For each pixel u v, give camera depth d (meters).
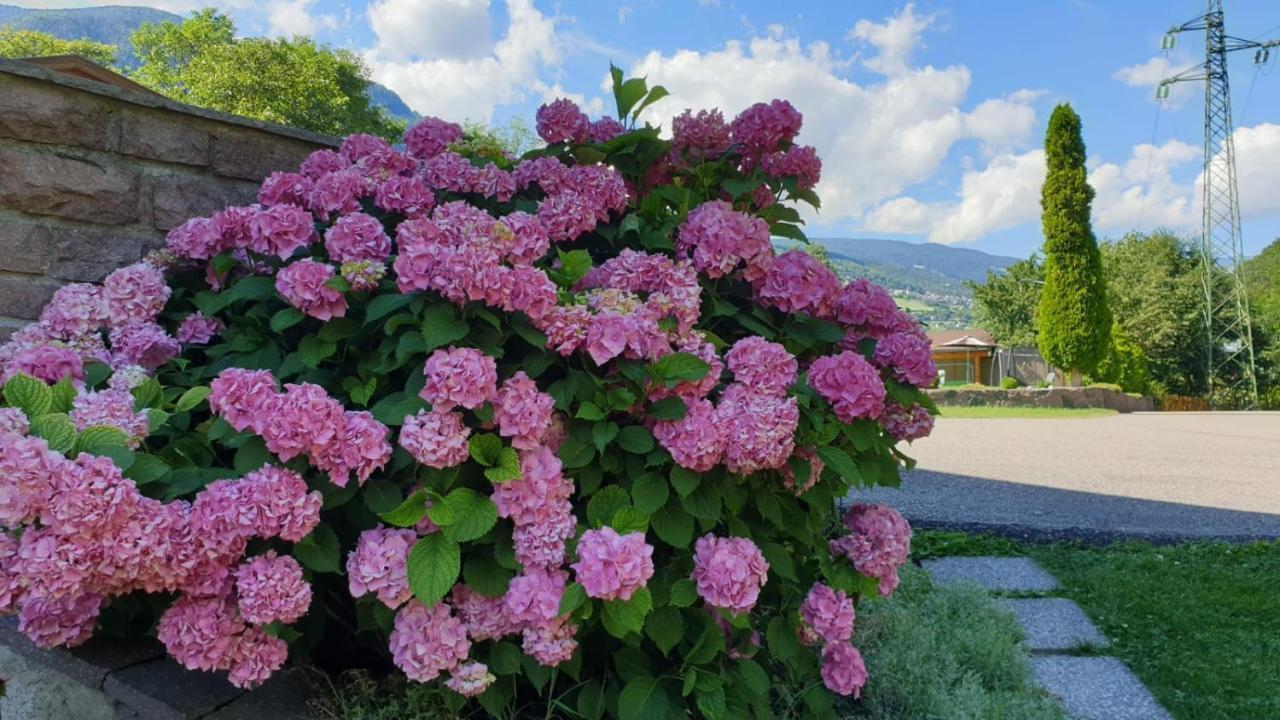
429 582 1.35
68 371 1.69
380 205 2.05
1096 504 4.59
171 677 1.55
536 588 1.41
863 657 2.17
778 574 1.78
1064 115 15.50
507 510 1.42
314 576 1.61
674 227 2.11
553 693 1.65
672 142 2.35
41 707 1.64
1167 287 23.62
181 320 2.13
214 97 21.80
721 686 1.52
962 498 4.78
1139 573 3.18
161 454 1.61
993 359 25.39
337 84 24.00
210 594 1.36
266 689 1.57
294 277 1.59
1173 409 19.69
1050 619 2.68
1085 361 15.71
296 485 1.34
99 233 2.28
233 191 2.61
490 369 1.42
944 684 2.05
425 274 1.52
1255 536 3.70
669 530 1.56
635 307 1.67
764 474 1.71
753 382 1.69
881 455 1.98
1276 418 12.60
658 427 1.57
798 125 2.30
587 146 2.29
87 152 2.25
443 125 2.51
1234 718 2.01
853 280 2.23
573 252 1.86
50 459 1.22
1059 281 15.70
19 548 1.24
